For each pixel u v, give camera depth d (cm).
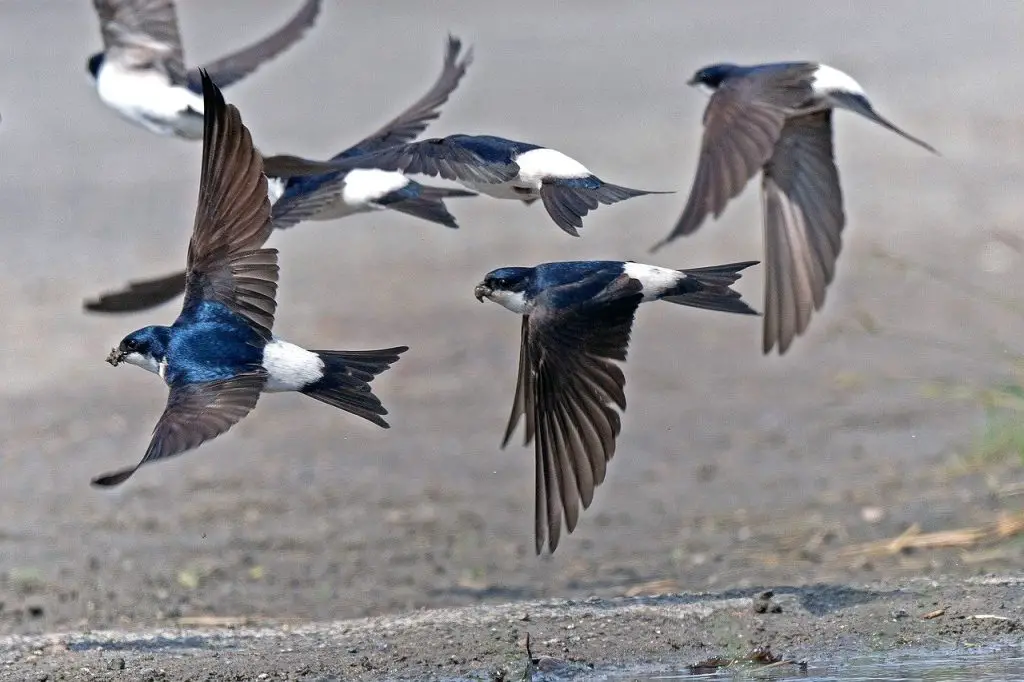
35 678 955
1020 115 2875
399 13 4209
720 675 936
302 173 889
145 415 1736
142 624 1112
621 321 877
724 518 1352
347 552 1300
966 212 2339
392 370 1859
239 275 824
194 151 2923
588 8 4216
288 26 1356
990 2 3997
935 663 942
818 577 1163
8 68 3444
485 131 2970
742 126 956
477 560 1270
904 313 1925
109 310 1031
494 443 1617
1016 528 1234
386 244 2422
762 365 1822
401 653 986
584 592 1169
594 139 2875
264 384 800
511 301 889
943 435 1523
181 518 1408
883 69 3362
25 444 1645
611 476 1500
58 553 1308
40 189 2700
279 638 1038
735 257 2247
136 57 1290
